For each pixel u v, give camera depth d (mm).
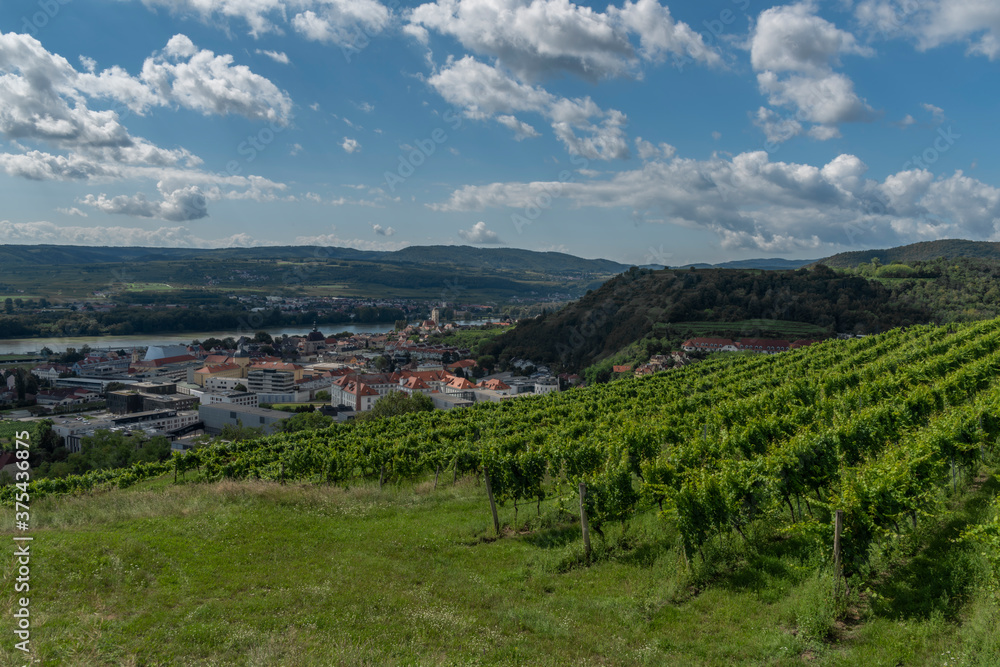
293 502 25000
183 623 13148
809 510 19359
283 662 11602
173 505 24109
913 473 17875
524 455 23797
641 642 13062
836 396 37594
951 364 45312
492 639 13031
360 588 15664
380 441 41906
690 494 16953
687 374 75188
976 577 13539
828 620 12984
